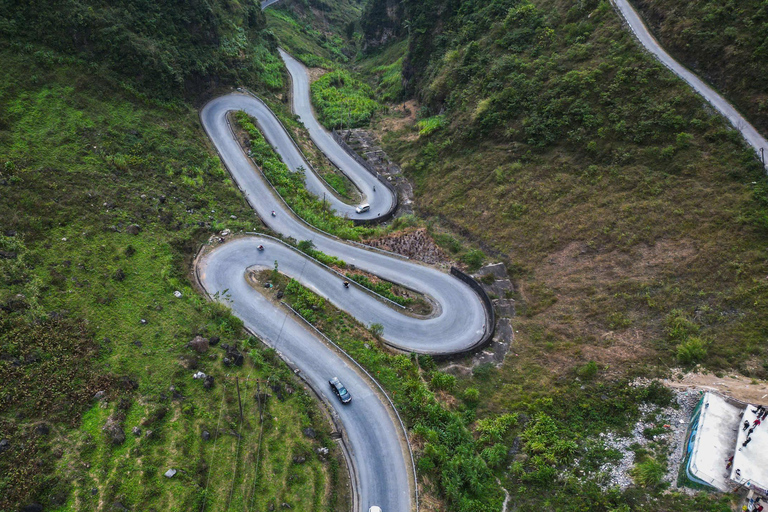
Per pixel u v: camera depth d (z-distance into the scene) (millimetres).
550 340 45000
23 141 50438
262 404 35844
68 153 52281
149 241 48062
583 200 55656
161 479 29281
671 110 54188
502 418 38656
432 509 32281
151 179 56250
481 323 48938
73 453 28984
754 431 30016
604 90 60750
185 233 51875
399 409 38469
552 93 64875
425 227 61594
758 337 37031
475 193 64812
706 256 43594
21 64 56406
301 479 31812
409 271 55188
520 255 54875
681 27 58812
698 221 46531
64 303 38094
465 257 56156
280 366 40281
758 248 41969
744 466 28609
